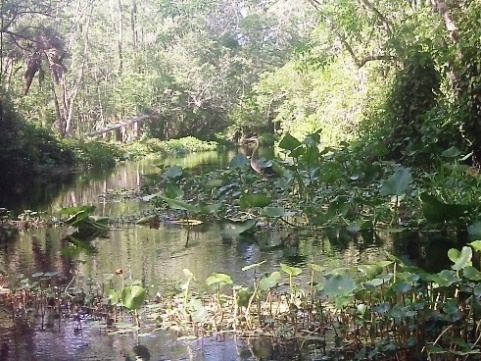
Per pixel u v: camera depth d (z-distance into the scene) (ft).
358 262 16.35
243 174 31.58
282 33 101.91
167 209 27.89
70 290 14.37
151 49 108.37
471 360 9.78
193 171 49.16
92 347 10.94
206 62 106.52
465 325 10.57
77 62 92.63
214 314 12.31
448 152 25.53
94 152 68.44
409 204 23.12
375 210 22.40
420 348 10.26
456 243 18.26
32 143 59.41
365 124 40.14
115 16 118.01
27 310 13.15
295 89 64.75
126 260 17.74
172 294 13.89
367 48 43.11
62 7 78.43
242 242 20.13
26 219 26.07
